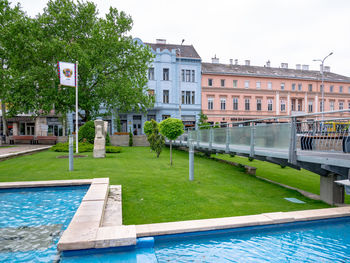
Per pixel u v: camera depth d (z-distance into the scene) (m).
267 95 40.91
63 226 4.42
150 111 34.44
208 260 3.39
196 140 15.80
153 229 3.92
